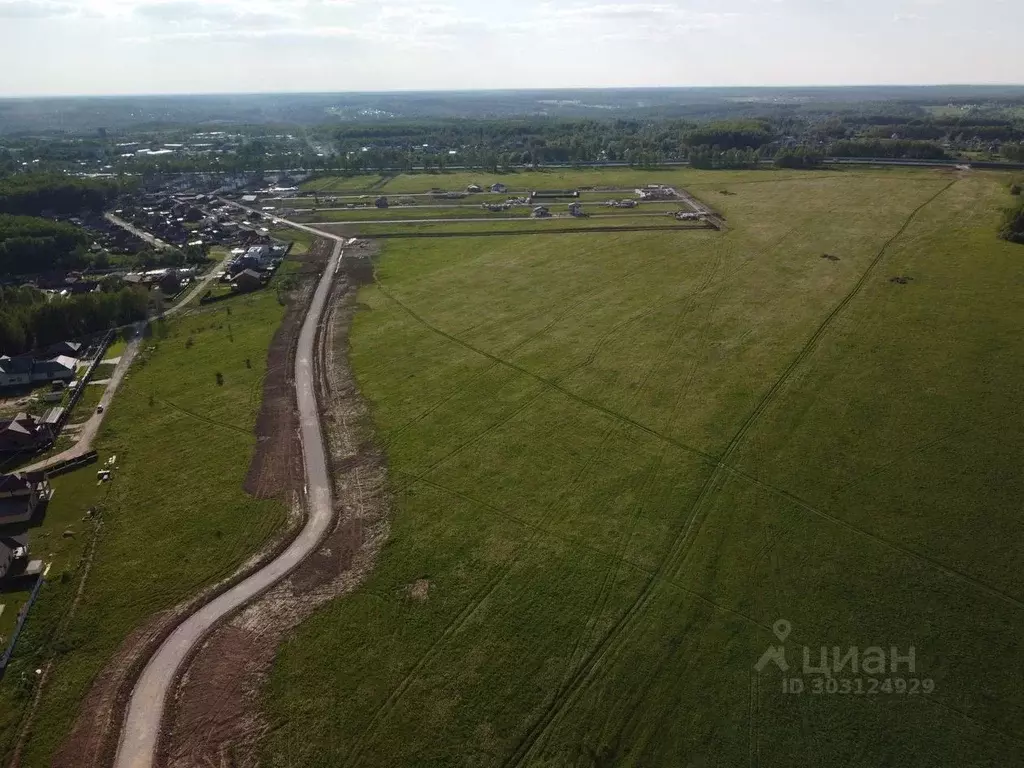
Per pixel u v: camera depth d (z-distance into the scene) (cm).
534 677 3878
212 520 5297
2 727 3675
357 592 4559
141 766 3478
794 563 4650
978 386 6825
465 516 5256
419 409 6862
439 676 3912
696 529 5000
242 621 4350
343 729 3631
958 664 3888
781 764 3375
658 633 4134
